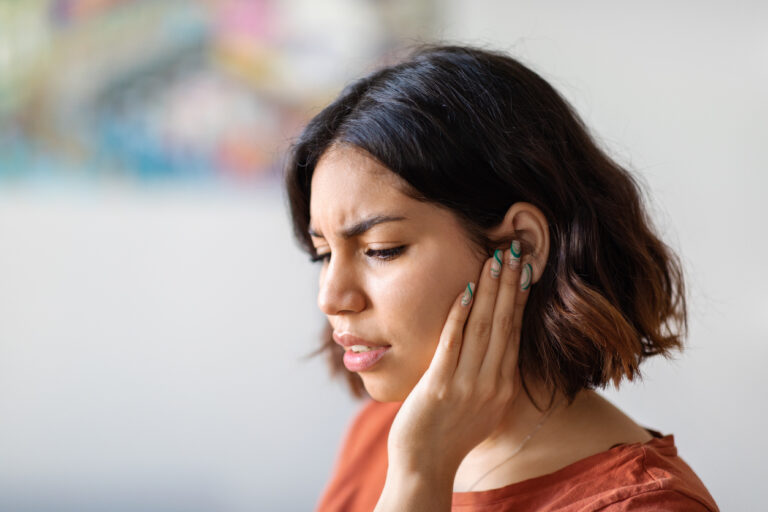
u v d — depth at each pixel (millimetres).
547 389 787
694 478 751
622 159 1919
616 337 731
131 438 2291
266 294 2295
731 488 1803
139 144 2219
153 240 2270
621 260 802
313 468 2303
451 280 723
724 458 1814
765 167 1812
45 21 2158
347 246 729
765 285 1799
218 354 2305
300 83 2188
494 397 739
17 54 2164
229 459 2301
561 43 2039
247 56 2184
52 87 2182
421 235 712
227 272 2291
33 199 2232
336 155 722
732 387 1812
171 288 2291
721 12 1875
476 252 731
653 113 1941
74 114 2195
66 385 2281
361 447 1044
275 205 2260
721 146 1869
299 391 2305
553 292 753
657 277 822
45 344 2279
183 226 2266
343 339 750
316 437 2305
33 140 2201
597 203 784
